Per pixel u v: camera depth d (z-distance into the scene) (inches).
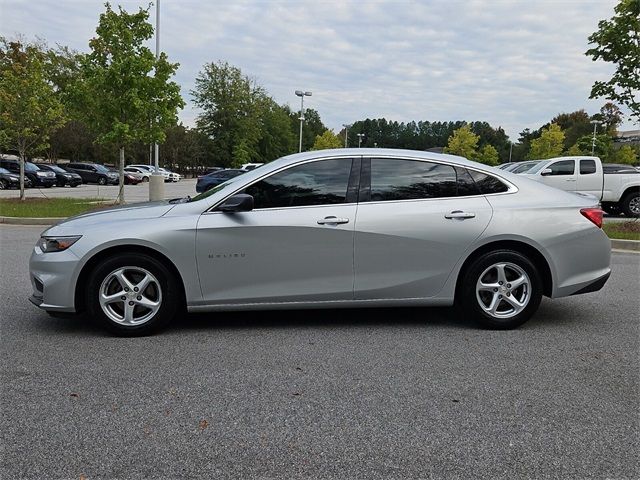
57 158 2347.4
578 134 3125.0
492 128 4271.7
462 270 190.5
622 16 419.5
